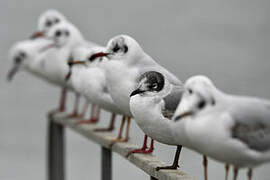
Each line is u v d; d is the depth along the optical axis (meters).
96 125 14.88
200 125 7.86
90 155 21.11
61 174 17.19
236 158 7.98
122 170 18.33
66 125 16.08
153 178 10.36
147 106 10.20
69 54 17.11
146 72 10.36
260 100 8.11
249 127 7.87
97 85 13.24
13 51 20.88
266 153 8.01
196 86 8.00
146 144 11.33
